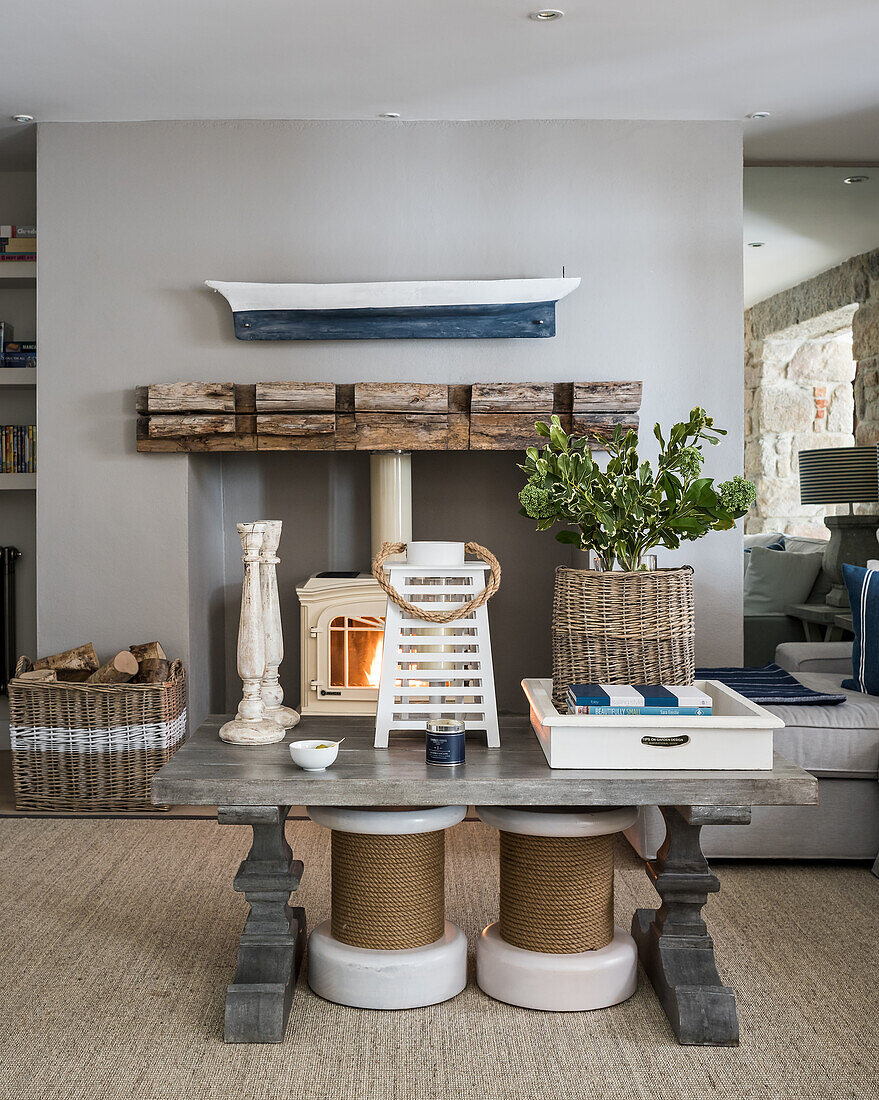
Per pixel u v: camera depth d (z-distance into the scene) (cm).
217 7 317
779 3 317
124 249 412
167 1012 233
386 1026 227
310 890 304
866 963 259
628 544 250
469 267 415
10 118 410
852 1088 202
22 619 493
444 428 405
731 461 417
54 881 314
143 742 379
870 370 486
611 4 317
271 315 406
